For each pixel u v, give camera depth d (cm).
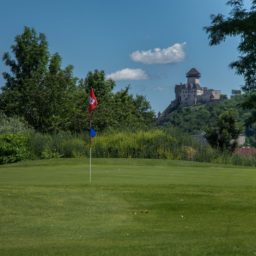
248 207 1392
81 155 3503
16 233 1115
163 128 3762
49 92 4547
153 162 2886
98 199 1455
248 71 1085
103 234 1096
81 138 3691
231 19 1085
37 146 3478
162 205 1414
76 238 1058
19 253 913
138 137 3566
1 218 1252
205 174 2058
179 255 864
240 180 1834
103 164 2733
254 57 1069
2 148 3284
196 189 1588
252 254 870
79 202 1419
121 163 2806
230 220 1254
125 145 3512
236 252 880
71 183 1697
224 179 1866
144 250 906
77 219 1262
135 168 2389
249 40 1062
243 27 1062
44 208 1353
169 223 1224
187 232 1107
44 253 909
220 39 1119
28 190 1510
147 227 1176
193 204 1422
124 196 1495
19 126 3962
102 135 3716
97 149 3522
